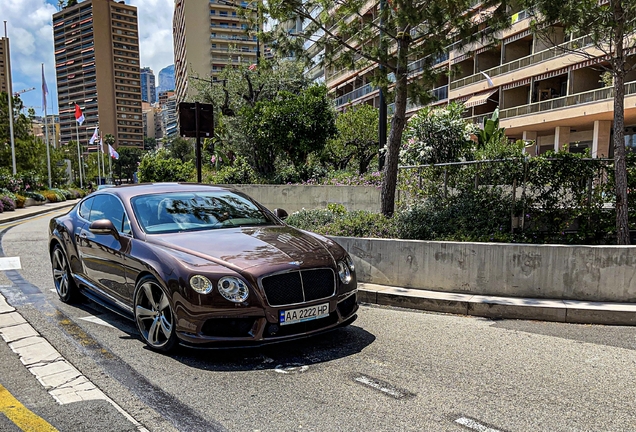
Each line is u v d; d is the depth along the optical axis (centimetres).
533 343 457
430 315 559
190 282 381
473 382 362
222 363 397
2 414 306
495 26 751
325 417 305
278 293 389
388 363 400
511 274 581
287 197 1394
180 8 9712
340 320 427
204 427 292
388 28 768
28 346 434
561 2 645
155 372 376
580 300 562
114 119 13288
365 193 1327
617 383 363
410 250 627
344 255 458
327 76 5341
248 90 2341
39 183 3603
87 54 13100
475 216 735
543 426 296
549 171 721
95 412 310
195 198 540
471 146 1204
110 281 488
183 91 9712
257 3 782
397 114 813
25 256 944
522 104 3033
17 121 4109
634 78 2211
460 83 3425
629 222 729
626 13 646
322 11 796
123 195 529
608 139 2475
